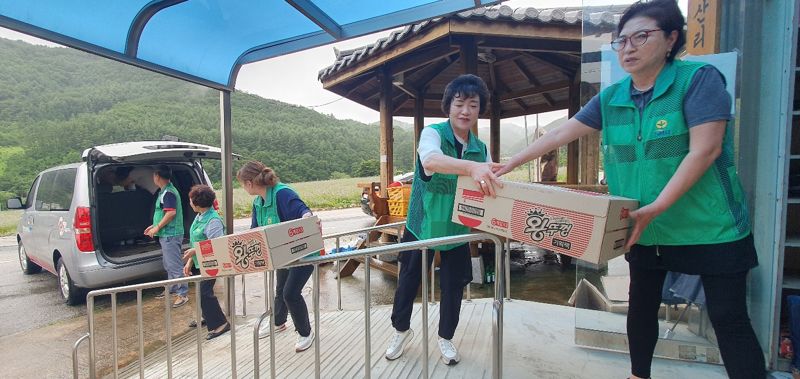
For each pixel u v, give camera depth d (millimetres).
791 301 1833
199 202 3057
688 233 1258
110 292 2139
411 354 2109
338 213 15227
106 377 2781
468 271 2018
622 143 1399
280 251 1697
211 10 2520
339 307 3189
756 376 1164
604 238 1121
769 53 1812
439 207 1858
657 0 1252
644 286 1458
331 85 5547
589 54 2141
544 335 2244
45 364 3000
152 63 2748
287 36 2938
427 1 2496
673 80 1244
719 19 1863
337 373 2061
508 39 4266
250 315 3834
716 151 1132
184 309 4051
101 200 4750
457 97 1813
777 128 1789
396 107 7520
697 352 1933
